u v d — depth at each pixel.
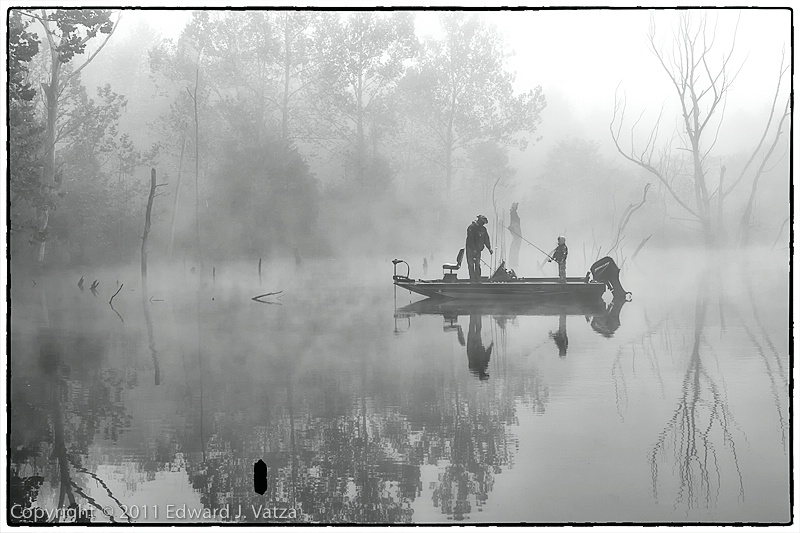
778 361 15.03
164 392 12.79
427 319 22.14
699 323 20.58
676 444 10.00
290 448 9.98
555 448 9.93
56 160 47.50
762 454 9.66
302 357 15.80
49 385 13.30
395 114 70.12
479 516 8.07
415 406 11.82
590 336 18.44
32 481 9.09
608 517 8.01
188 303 26.94
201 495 8.61
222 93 71.69
